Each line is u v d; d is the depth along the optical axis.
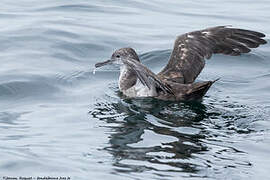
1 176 10.52
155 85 14.52
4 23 19.81
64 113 13.80
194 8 22.62
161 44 18.81
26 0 22.52
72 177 10.48
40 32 19.03
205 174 10.62
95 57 17.80
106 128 12.88
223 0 23.81
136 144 11.95
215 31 14.88
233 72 16.88
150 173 10.63
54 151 11.64
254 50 18.30
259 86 15.79
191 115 13.60
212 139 12.20
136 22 20.75
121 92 15.39
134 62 12.62
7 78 15.74
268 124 13.07
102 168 10.86
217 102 14.53
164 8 22.48
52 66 16.81
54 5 21.92
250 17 21.53
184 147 11.77
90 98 14.90
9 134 12.51
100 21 20.58
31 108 14.16
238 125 13.01
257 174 10.68
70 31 19.31
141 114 13.72
